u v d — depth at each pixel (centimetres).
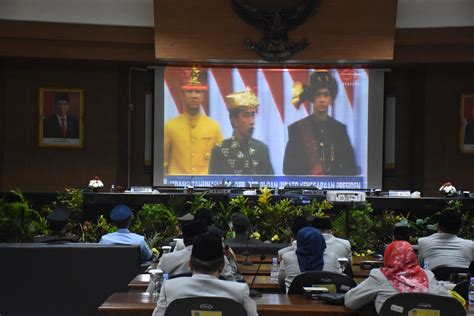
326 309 460
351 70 1738
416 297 416
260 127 1733
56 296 720
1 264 717
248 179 1725
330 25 1573
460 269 629
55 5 1603
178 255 562
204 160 1722
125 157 1766
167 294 411
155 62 1697
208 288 407
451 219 690
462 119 1730
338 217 1168
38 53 1628
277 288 608
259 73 1731
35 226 1034
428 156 1736
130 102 1773
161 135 1730
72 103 1728
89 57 1647
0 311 717
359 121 1739
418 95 1778
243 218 823
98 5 1614
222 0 1557
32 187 1714
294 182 1727
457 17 1608
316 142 1731
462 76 1730
